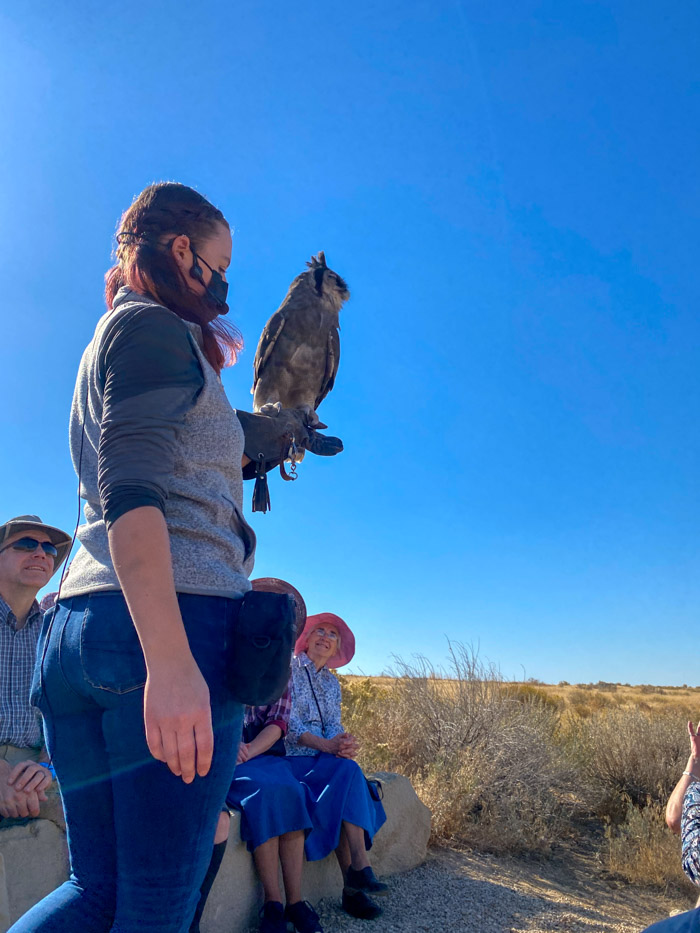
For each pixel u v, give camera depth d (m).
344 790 3.84
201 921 3.22
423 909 4.01
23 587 3.24
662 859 5.11
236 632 1.41
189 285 1.65
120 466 1.31
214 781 1.37
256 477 2.52
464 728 6.51
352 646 4.45
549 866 5.23
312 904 3.88
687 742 7.15
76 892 1.44
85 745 1.42
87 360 1.62
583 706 15.27
